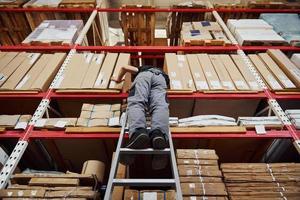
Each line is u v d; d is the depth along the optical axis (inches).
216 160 84.0
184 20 195.3
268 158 114.0
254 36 147.0
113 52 140.0
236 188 77.2
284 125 94.7
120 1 295.1
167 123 84.5
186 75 119.3
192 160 83.8
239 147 111.9
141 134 76.9
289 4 191.3
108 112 101.7
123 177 84.8
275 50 136.2
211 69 123.3
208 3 199.3
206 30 160.7
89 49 138.9
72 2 184.4
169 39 211.2
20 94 107.3
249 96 107.2
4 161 86.8
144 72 101.0
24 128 92.1
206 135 92.8
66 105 121.5
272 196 75.0
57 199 71.7
